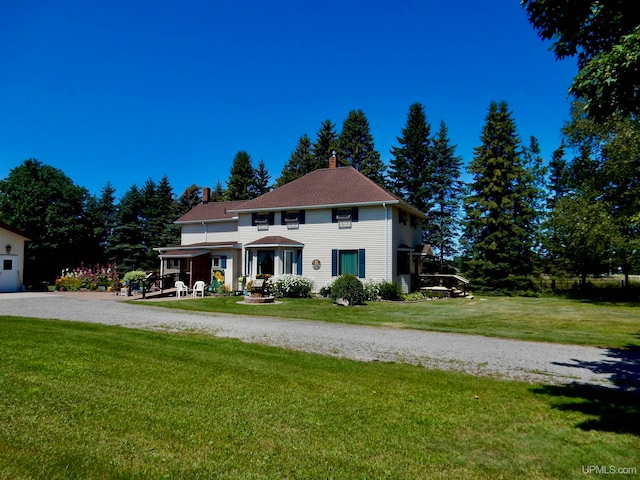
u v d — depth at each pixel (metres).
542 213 32.22
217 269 25.06
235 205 29.48
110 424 4.14
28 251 32.94
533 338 9.66
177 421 4.25
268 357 7.23
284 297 20.59
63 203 35.16
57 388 5.21
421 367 6.79
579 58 5.43
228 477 3.14
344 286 16.86
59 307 14.69
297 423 4.29
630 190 22.48
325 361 7.03
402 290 22.64
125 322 11.28
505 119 30.22
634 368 6.94
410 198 40.28
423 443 3.86
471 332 10.38
